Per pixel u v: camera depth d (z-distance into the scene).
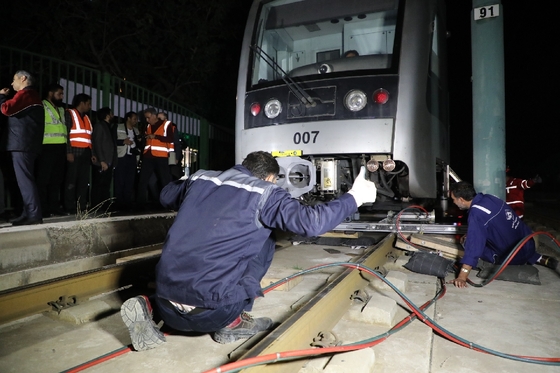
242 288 2.26
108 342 2.58
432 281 4.20
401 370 2.34
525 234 4.43
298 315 2.44
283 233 6.07
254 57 5.89
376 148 5.00
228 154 11.26
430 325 2.95
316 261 4.61
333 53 5.87
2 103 4.41
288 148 5.30
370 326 2.94
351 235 5.58
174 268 2.17
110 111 6.38
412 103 5.05
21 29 11.71
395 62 5.12
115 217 5.57
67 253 4.58
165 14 12.41
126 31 12.49
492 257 4.49
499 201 4.32
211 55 13.09
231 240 2.16
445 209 6.64
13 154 4.55
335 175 5.21
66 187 5.79
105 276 3.62
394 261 4.82
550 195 21.89
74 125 5.73
